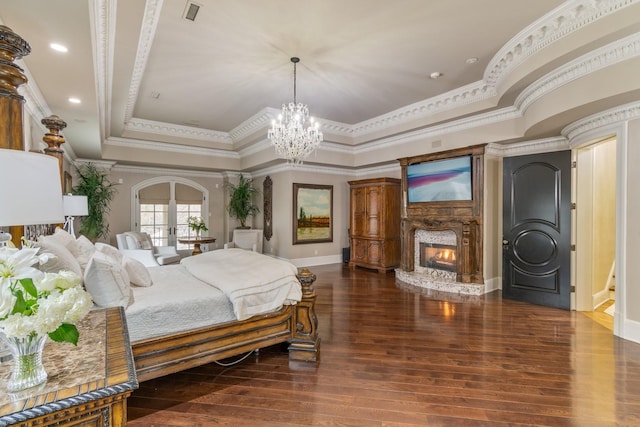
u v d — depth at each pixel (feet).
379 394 7.72
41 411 2.91
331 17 10.43
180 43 11.94
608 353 9.95
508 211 16.49
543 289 15.20
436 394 7.72
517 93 13.73
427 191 19.22
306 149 14.51
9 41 5.34
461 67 13.99
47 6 6.61
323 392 7.82
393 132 20.68
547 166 15.24
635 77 9.27
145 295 8.19
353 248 24.98
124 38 9.74
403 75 14.78
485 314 13.80
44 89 11.14
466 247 17.37
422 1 9.63
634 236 10.80
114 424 3.34
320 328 12.10
